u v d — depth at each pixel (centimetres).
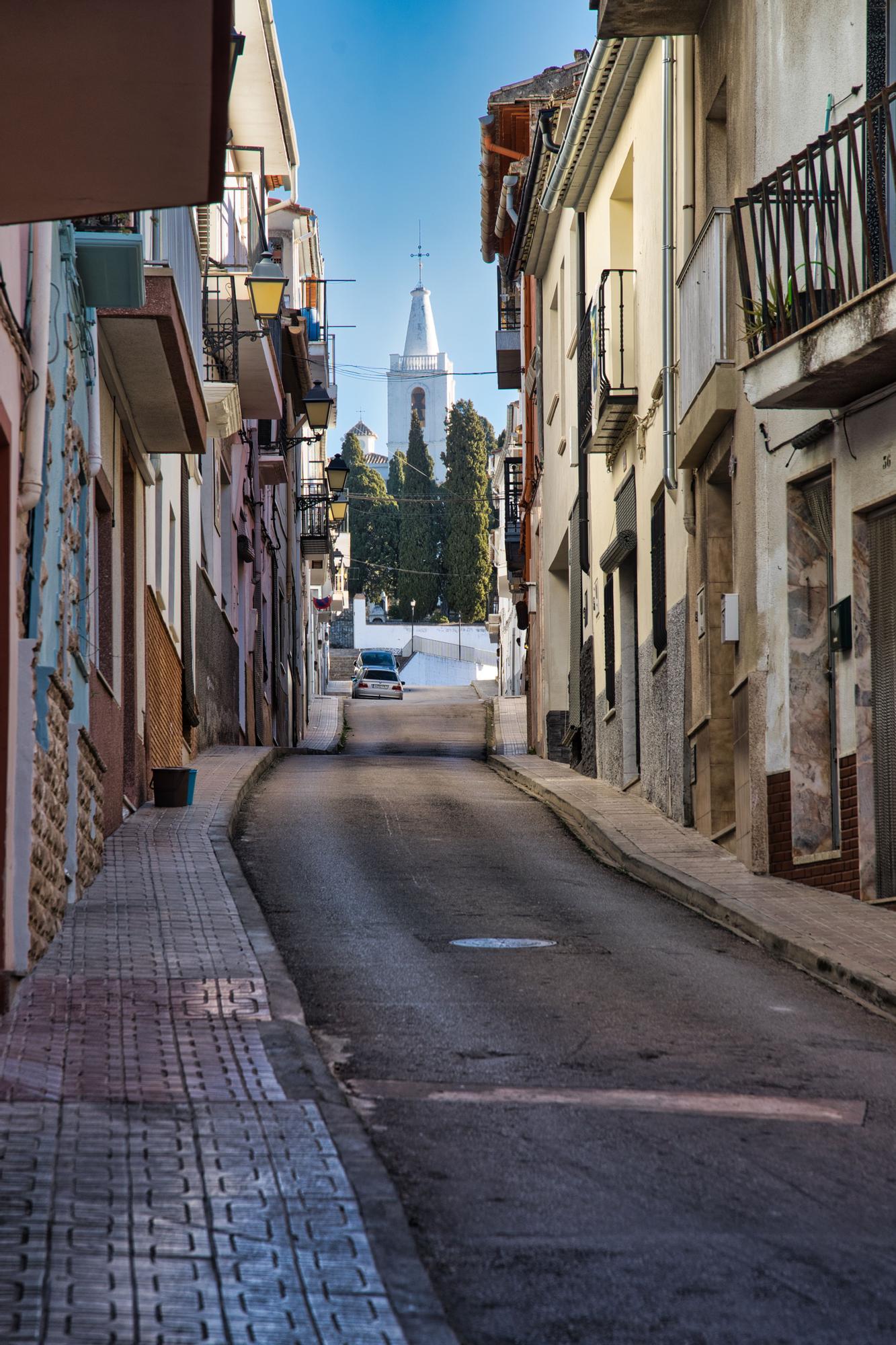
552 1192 563
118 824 1634
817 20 1309
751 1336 439
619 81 1997
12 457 886
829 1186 579
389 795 2138
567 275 2600
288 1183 542
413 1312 438
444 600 10812
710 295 1505
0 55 609
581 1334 438
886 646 1202
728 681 1634
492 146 3266
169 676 2155
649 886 1420
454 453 10331
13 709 873
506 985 955
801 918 1164
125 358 1488
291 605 4403
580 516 2511
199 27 593
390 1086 713
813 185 1172
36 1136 587
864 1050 809
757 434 1427
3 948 852
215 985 900
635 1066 758
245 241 2258
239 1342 411
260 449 3534
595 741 2419
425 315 18488
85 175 695
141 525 1822
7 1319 416
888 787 1205
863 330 1062
